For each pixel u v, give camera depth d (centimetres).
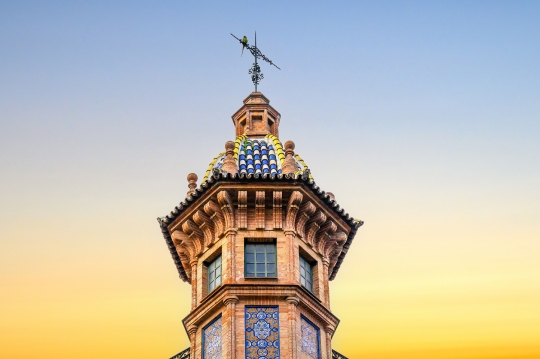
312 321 3738
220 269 3834
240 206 3834
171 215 3962
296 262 3781
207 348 3678
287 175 3828
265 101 4462
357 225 4053
